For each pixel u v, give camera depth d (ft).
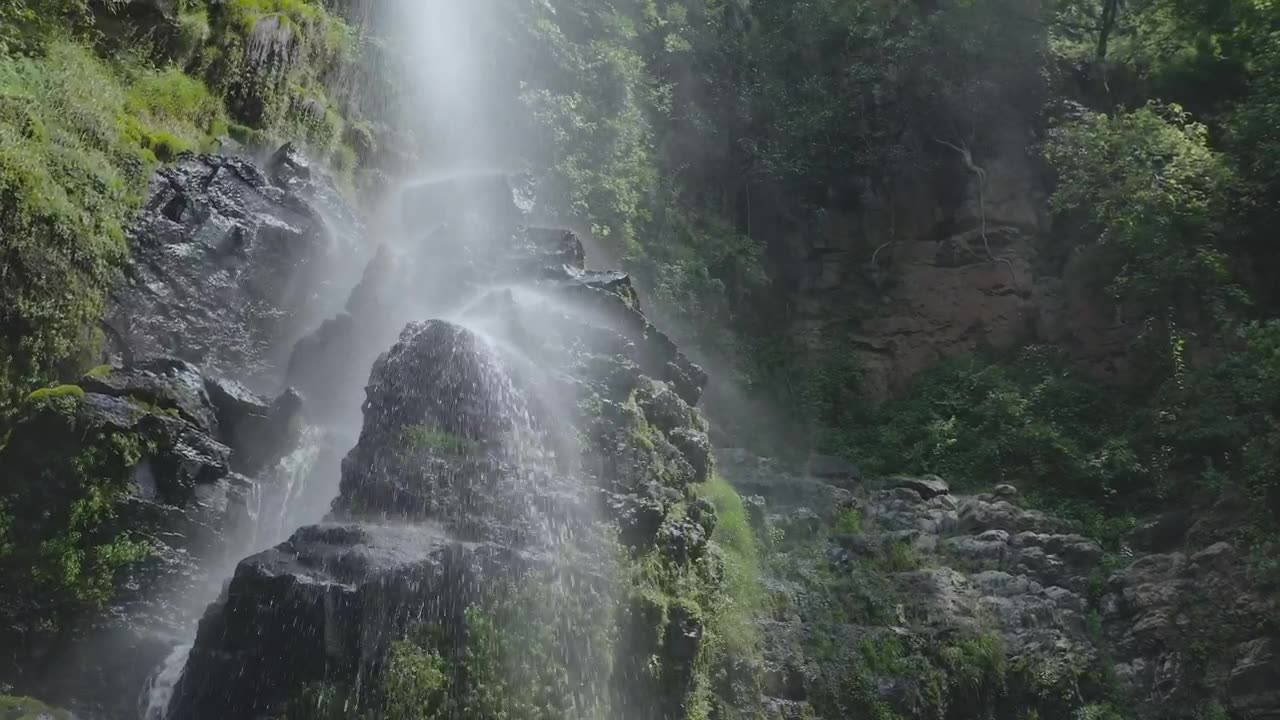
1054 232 82.17
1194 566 54.85
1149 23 92.43
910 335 81.05
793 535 55.21
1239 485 58.39
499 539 32.60
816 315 82.02
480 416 35.60
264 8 57.82
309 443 40.06
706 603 39.14
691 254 72.59
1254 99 80.59
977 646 50.34
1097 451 68.18
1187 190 75.10
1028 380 75.31
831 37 90.02
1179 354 71.10
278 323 45.85
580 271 45.83
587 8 78.64
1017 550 57.72
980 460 68.54
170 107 51.24
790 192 85.40
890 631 49.85
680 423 42.57
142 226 44.21
